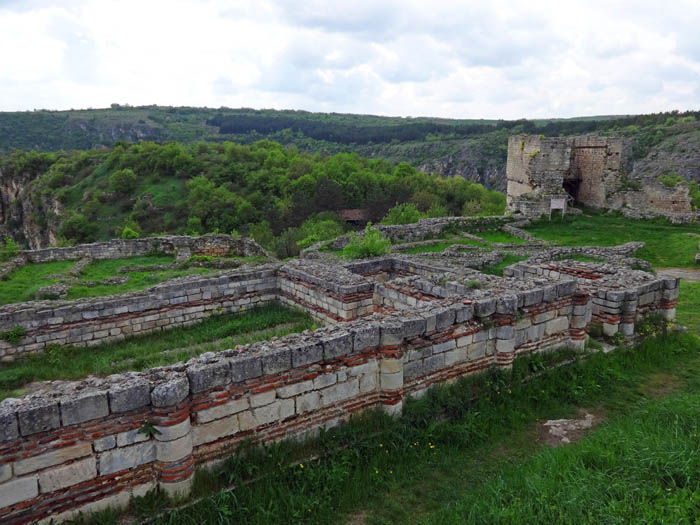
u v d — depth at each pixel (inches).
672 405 289.0
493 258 800.3
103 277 695.1
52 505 187.5
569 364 361.7
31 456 180.4
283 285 567.2
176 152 3321.9
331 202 2696.9
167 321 511.2
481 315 317.4
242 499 213.8
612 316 405.4
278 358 235.3
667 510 185.8
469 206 2429.9
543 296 350.6
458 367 316.2
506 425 289.3
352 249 672.4
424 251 906.7
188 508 205.5
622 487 202.7
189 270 738.2
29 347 440.5
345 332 263.7
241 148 3772.1
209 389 218.4
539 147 1221.1
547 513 193.2
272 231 2389.3
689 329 473.7
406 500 225.1
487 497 214.8
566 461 231.9
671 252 940.0
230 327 489.7
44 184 3666.3
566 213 1277.1
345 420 267.7
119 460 199.2
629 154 3890.3
